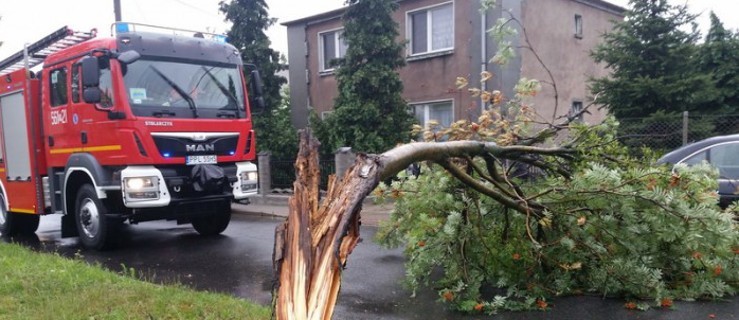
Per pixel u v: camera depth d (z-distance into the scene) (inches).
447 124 544.1
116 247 311.6
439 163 144.3
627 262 168.7
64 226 330.0
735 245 170.6
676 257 179.5
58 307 169.2
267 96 614.9
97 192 286.7
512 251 188.5
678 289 181.5
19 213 377.1
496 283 190.4
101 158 285.4
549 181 185.9
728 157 253.0
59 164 318.3
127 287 192.7
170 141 284.5
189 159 291.7
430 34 549.3
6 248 275.9
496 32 211.8
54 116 317.7
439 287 199.2
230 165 315.0
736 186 217.5
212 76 313.1
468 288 179.9
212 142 302.0
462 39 520.4
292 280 81.4
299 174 94.0
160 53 294.2
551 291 181.5
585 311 170.7
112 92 276.4
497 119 210.4
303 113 669.9
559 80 546.3
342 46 628.4
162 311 165.5
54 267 223.8
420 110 561.3
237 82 325.4
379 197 184.5
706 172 179.9
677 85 420.5
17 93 340.2
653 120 402.9
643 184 172.4
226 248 304.3
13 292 188.2
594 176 166.2
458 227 175.9
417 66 557.0
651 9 447.2
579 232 175.2
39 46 342.6
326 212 89.6
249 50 610.5
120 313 163.0
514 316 168.7
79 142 299.4
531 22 514.0
